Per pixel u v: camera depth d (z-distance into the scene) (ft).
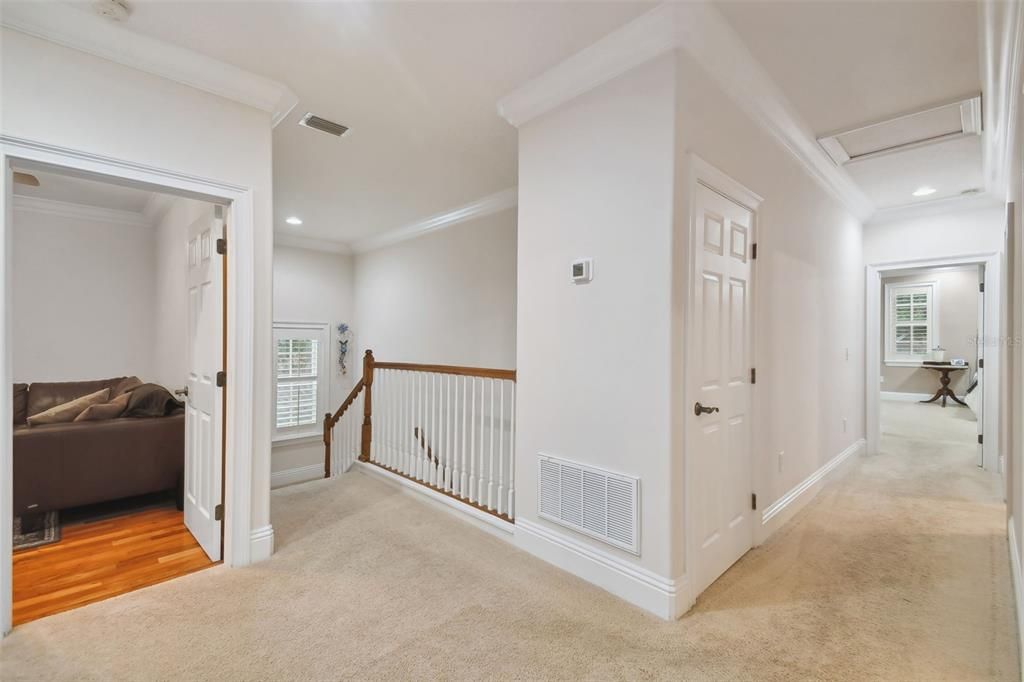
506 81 8.19
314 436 21.31
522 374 8.81
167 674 5.42
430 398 11.71
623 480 7.04
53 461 9.61
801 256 10.91
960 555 8.46
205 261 8.72
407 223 18.24
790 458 10.40
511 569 7.94
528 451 8.66
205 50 7.23
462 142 10.65
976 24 6.50
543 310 8.41
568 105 7.99
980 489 12.23
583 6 6.31
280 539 9.17
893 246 15.47
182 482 10.94
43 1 6.02
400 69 7.82
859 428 15.61
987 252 13.96
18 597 7.09
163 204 14.98
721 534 7.76
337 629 6.26
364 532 9.50
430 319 18.16
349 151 11.18
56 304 15.96
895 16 6.39
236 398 8.05
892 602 6.94
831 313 12.88
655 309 6.68
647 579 6.72
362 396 15.31
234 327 8.02
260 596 7.06
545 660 5.65
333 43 7.12
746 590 7.27
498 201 14.89
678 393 6.60
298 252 20.90
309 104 8.96
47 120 6.31
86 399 11.40
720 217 7.72
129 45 6.81
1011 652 5.82
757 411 8.80
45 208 15.70
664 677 5.37
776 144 9.50
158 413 11.20
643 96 6.84
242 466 8.10
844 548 8.76
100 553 8.60
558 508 8.05
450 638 6.07
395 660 5.66
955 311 28.50
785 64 7.52
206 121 7.68
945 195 13.75
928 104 8.71
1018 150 7.22
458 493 10.79
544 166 8.41
